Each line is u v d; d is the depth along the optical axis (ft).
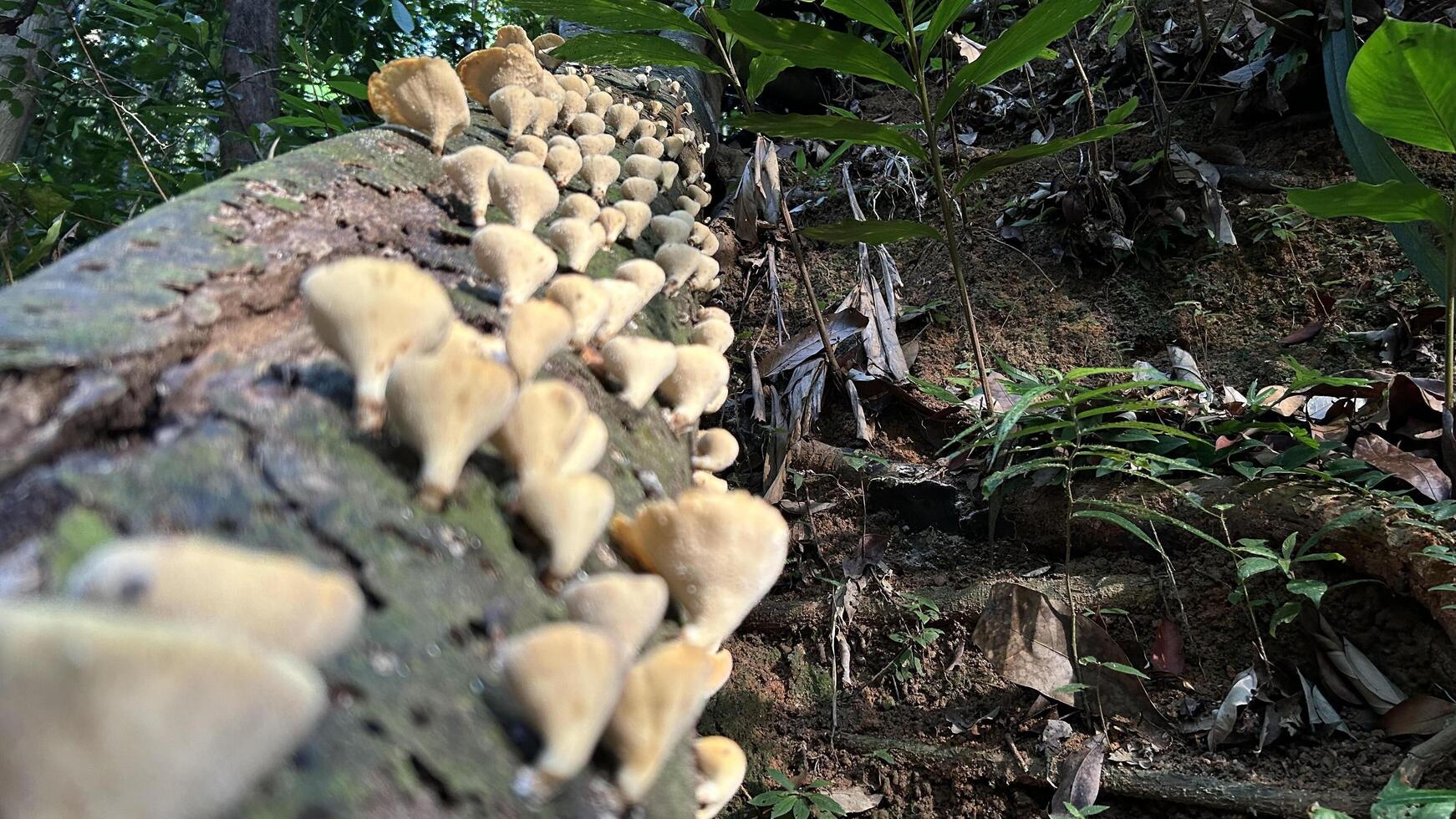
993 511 2.29
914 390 2.77
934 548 2.36
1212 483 2.13
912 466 2.50
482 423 0.73
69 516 0.58
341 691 0.57
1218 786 1.77
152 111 3.72
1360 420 2.14
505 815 0.58
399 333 0.73
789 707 2.15
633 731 0.64
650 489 1.09
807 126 2.16
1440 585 1.73
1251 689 1.87
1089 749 1.89
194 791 0.35
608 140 1.95
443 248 1.25
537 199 1.26
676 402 1.32
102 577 0.40
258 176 1.19
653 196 1.91
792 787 1.97
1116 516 1.99
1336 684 1.85
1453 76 1.80
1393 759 1.73
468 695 0.63
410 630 0.64
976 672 2.10
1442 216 1.96
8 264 2.36
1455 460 1.97
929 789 1.98
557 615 0.75
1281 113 3.33
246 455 0.69
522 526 0.81
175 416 0.71
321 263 1.05
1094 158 3.14
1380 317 2.73
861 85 4.65
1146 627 2.06
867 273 3.16
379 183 1.33
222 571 0.41
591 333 1.15
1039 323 3.05
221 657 0.33
